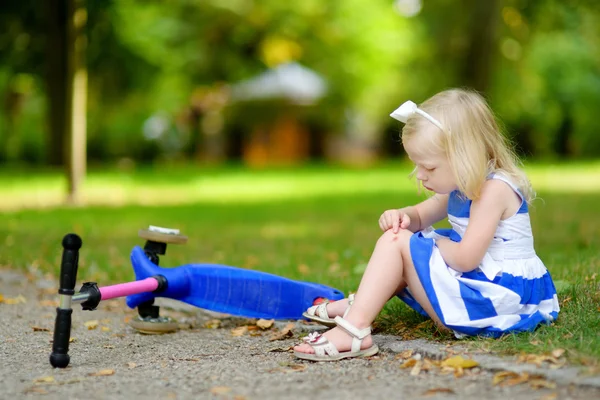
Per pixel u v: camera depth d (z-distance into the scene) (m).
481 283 3.10
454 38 21.16
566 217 8.81
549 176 17.08
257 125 28.28
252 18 26.56
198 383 2.84
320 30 27.47
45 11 16.44
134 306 3.92
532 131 29.27
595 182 15.28
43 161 27.11
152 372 3.04
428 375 2.83
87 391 2.75
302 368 3.00
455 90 3.27
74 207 11.41
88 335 3.85
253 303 3.84
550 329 3.15
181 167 25.17
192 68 26.75
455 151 3.10
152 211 11.07
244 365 3.11
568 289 3.89
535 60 25.80
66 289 3.11
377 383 2.75
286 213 10.87
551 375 2.65
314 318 3.50
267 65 28.22
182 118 30.80
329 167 24.27
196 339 3.73
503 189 3.12
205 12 25.92
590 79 28.19
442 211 3.51
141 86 20.61
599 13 19.11
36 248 6.81
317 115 28.41
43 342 3.66
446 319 3.10
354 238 7.73
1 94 25.05
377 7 28.03
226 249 7.04
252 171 22.28
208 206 12.05
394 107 29.52
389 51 27.67
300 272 5.41
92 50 17.17
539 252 5.90
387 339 3.36
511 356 2.91
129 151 29.44
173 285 3.73
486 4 18.53
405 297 3.40
